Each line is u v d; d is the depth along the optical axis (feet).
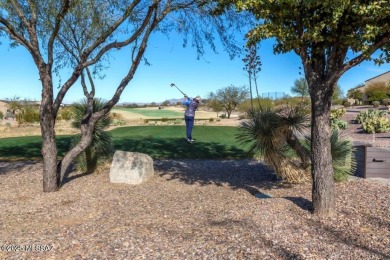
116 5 25.22
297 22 16.78
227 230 15.26
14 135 65.36
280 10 15.85
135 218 17.61
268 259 12.32
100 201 21.38
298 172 25.70
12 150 45.27
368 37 14.71
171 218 17.53
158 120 111.65
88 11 25.75
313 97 17.47
